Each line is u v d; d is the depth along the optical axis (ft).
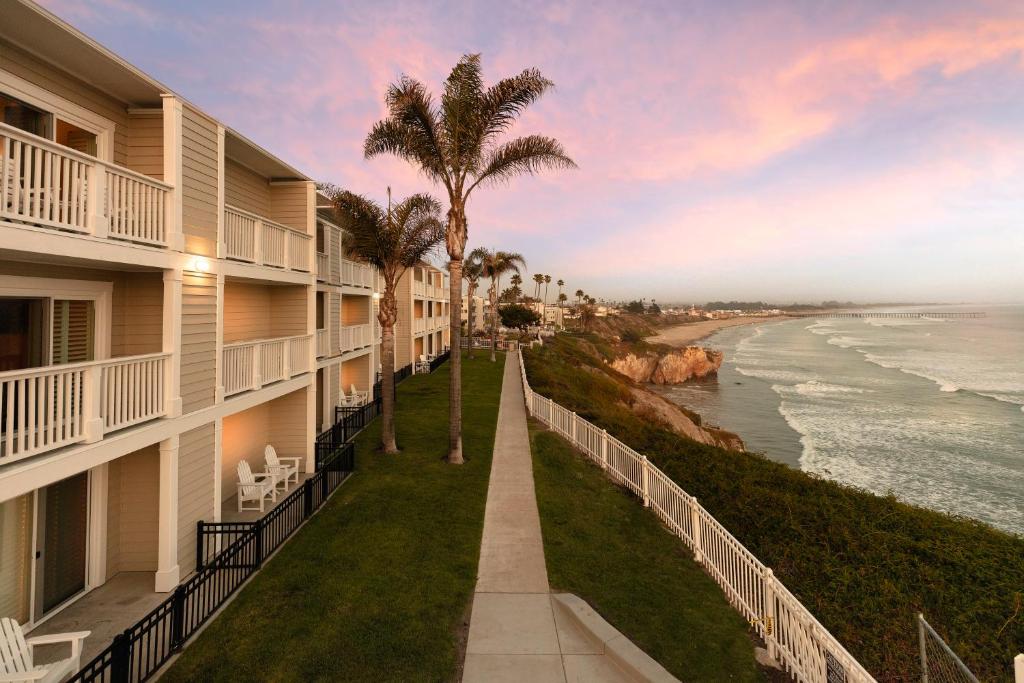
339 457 42.70
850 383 194.29
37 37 22.98
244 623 23.81
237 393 35.99
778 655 21.93
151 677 20.03
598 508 38.73
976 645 22.57
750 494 39.55
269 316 47.73
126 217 25.91
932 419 129.70
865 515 35.68
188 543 29.73
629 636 23.17
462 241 48.88
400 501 39.06
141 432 25.91
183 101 29.43
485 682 20.07
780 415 138.31
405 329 111.86
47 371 20.59
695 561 30.94
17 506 23.52
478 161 48.80
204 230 31.53
